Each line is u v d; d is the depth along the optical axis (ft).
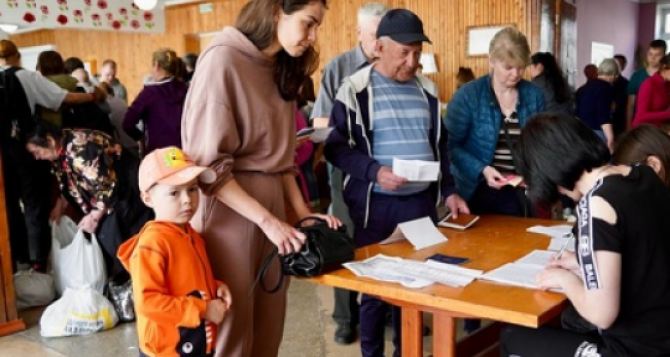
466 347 7.47
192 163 5.65
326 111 9.70
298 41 5.68
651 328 4.95
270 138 6.02
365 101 8.00
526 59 8.71
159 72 14.32
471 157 9.15
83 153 11.18
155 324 5.62
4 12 25.31
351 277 5.78
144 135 14.49
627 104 22.91
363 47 9.50
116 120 15.78
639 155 6.79
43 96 13.12
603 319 4.84
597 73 20.92
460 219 8.18
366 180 7.80
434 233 7.32
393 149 8.01
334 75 9.69
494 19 25.72
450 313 5.67
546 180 5.25
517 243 7.10
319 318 11.51
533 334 5.73
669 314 4.93
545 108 9.34
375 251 6.77
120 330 11.19
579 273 5.44
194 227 6.08
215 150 5.54
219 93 5.54
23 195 13.03
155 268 5.57
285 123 6.18
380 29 7.94
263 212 5.70
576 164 5.09
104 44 42.45
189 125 5.69
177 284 5.69
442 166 8.61
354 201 8.32
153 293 5.55
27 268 13.82
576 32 29.91
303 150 8.84
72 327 10.89
